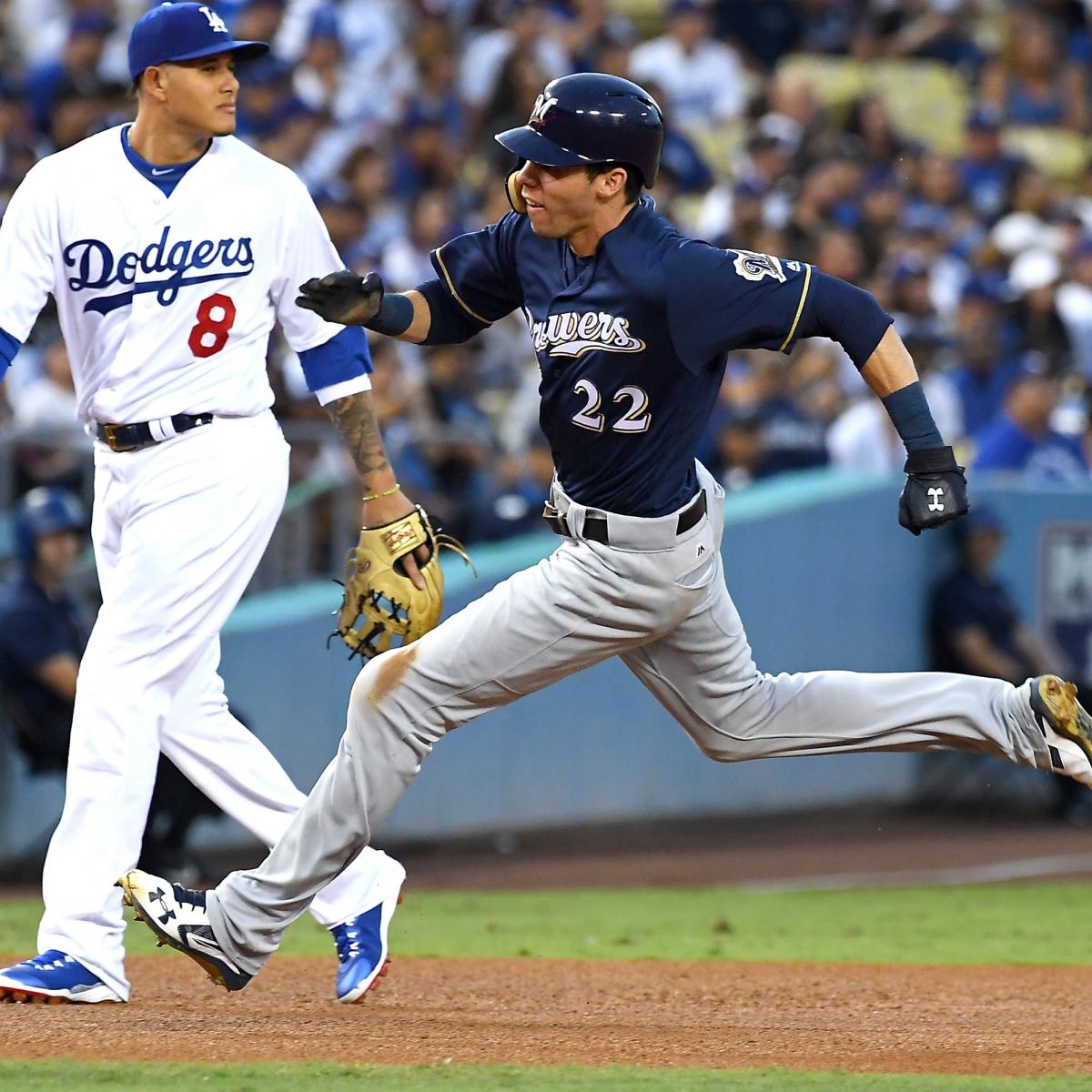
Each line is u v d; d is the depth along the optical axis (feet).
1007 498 123.34
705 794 115.96
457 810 106.63
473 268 46.70
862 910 85.56
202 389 50.31
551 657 45.34
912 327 139.54
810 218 144.36
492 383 125.39
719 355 43.80
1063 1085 40.06
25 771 93.04
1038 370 136.26
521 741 108.88
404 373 113.60
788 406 124.67
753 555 114.32
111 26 136.98
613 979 59.88
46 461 94.22
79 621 90.33
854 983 59.82
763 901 88.84
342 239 120.78
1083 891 93.61
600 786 112.06
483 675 45.39
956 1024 50.62
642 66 169.17
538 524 110.11
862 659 118.93
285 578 102.06
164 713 51.08
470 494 108.99
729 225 139.95
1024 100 188.14
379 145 139.03
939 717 46.70
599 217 43.27
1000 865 103.35
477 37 160.25
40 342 104.47
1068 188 183.21
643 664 47.06
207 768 52.39
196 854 91.81
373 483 52.19
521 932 75.82
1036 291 142.51
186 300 49.78
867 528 119.03
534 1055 43.75
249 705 98.58
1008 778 123.24
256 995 54.19
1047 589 124.47
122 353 49.85
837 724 46.98
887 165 163.12
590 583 44.60
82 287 49.78
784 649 115.65
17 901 84.48
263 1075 39.91
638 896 90.12
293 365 103.14
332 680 101.91
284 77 130.52
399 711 45.62
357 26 150.82
